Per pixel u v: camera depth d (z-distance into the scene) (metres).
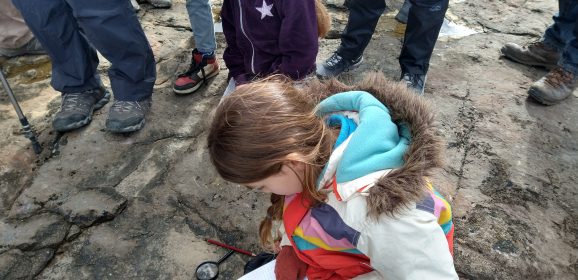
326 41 3.07
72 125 2.32
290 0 1.77
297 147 0.91
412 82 2.42
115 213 1.94
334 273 1.19
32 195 2.02
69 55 2.25
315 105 1.10
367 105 1.00
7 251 1.81
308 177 0.96
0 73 2.01
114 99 2.37
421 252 0.92
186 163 2.16
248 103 0.91
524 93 2.56
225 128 0.91
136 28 2.16
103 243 1.84
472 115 2.40
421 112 1.00
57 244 1.83
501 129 2.31
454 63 2.81
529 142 2.24
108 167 2.16
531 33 3.05
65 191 2.03
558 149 2.20
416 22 2.26
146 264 1.77
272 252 1.59
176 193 2.02
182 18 3.36
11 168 2.16
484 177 2.05
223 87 2.67
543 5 3.37
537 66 2.77
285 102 0.93
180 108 2.51
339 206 0.99
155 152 2.23
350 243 0.99
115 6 2.02
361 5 2.43
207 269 1.71
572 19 2.47
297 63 1.91
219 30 3.21
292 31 1.82
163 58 2.93
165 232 1.87
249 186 1.00
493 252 1.74
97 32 2.05
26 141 2.31
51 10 2.06
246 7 1.92
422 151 0.94
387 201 0.89
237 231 1.86
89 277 1.73
